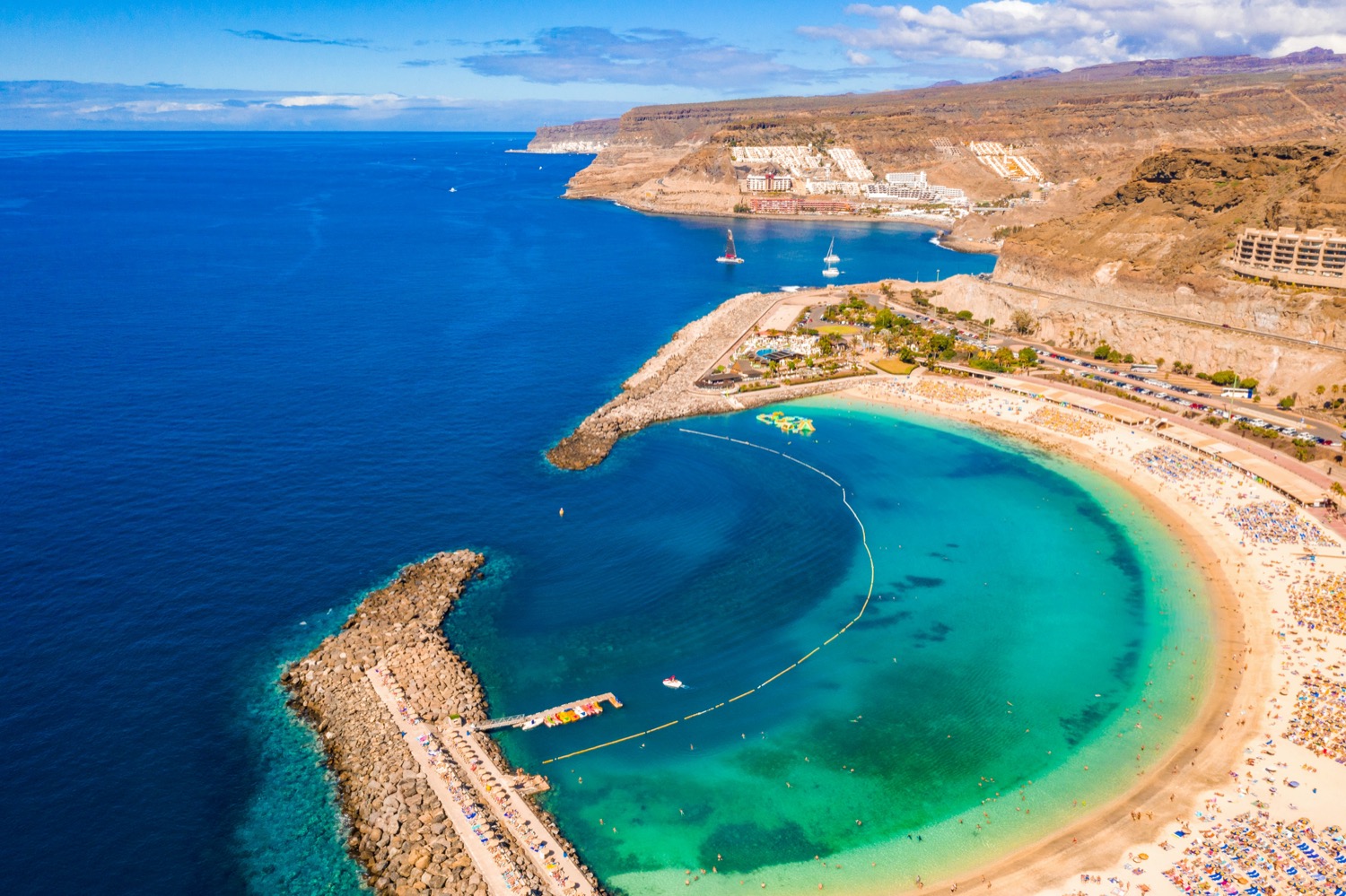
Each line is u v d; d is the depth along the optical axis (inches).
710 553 7313.0
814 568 7126.0
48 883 4197.8
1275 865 4217.5
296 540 7239.2
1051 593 6796.3
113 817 4562.0
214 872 4293.8
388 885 4197.8
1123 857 4372.5
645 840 4581.7
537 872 4311.0
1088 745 5226.4
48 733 5064.0
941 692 5703.7
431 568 6860.2
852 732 5354.3
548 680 5782.5
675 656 6043.3
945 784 4960.6
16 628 5920.3
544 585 6815.9
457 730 5211.6
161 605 6269.7
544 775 4995.1
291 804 4675.2
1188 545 7377.0
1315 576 6712.6
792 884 4330.7
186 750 5007.4
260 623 6151.6
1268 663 5787.4
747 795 4884.4
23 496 7652.6
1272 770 4852.4
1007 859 4436.5
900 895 4259.4
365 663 5728.3
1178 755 5073.8
